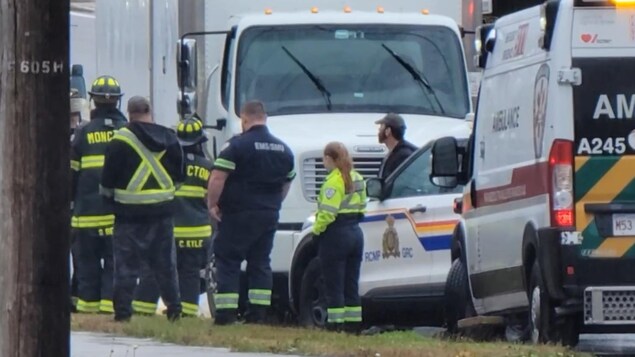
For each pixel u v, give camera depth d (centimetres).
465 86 6612
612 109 4291
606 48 4300
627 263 4281
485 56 5012
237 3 6788
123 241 5331
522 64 4606
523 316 4869
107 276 5906
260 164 5256
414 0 6862
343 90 6544
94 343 4753
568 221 4275
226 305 5244
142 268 5378
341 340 4697
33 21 2794
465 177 5153
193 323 5269
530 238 4444
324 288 5497
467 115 6488
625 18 4309
